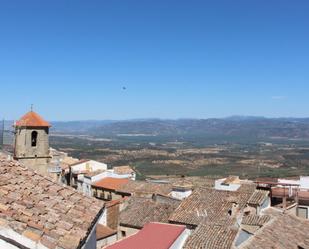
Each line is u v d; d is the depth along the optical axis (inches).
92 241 471.8
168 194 2452.0
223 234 1144.8
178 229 1251.2
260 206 1606.8
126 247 1120.8
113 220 1844.2
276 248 914.7
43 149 2021.4
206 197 1733.5
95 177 3127.5
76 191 491.5
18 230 347.3
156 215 1854.1
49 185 480.7
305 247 947.3
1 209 374.6
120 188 2790.4
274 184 1966.0
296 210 1676.9
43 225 374.3
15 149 1968.5
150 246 1114.1
